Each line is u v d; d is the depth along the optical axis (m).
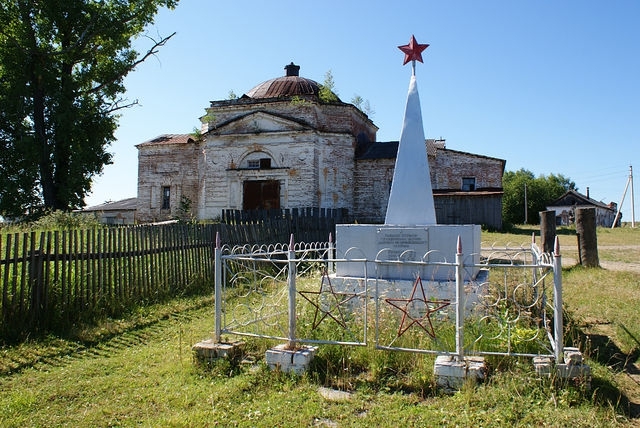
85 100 26.31
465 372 4.98
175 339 7.64
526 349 5.54
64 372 6.16
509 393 4.71
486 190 29.00
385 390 5.04
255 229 14.90
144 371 6.06
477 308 6.54
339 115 29.73
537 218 71.38
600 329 7.23
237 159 29.19
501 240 22.23
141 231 10.09
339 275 8.18
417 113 8.40
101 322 8.41
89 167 26.70
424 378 5.11
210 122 30.36
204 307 9.95
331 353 5.75
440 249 7.67
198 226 11.96
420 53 8.53
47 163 25.56
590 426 4.14
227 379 5.51
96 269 9.02
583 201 66.00
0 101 24.14
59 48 26.34
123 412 4.87
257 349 6.23
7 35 23.72
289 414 4.59
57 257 8.27
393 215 8.28
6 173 25.41
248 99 29.23
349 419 4.46
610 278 10.98
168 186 32.78
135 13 26.08
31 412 4.93
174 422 4.48
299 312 7.13
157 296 10.20
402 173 8.32
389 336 6.12
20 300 7.67
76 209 27.59
